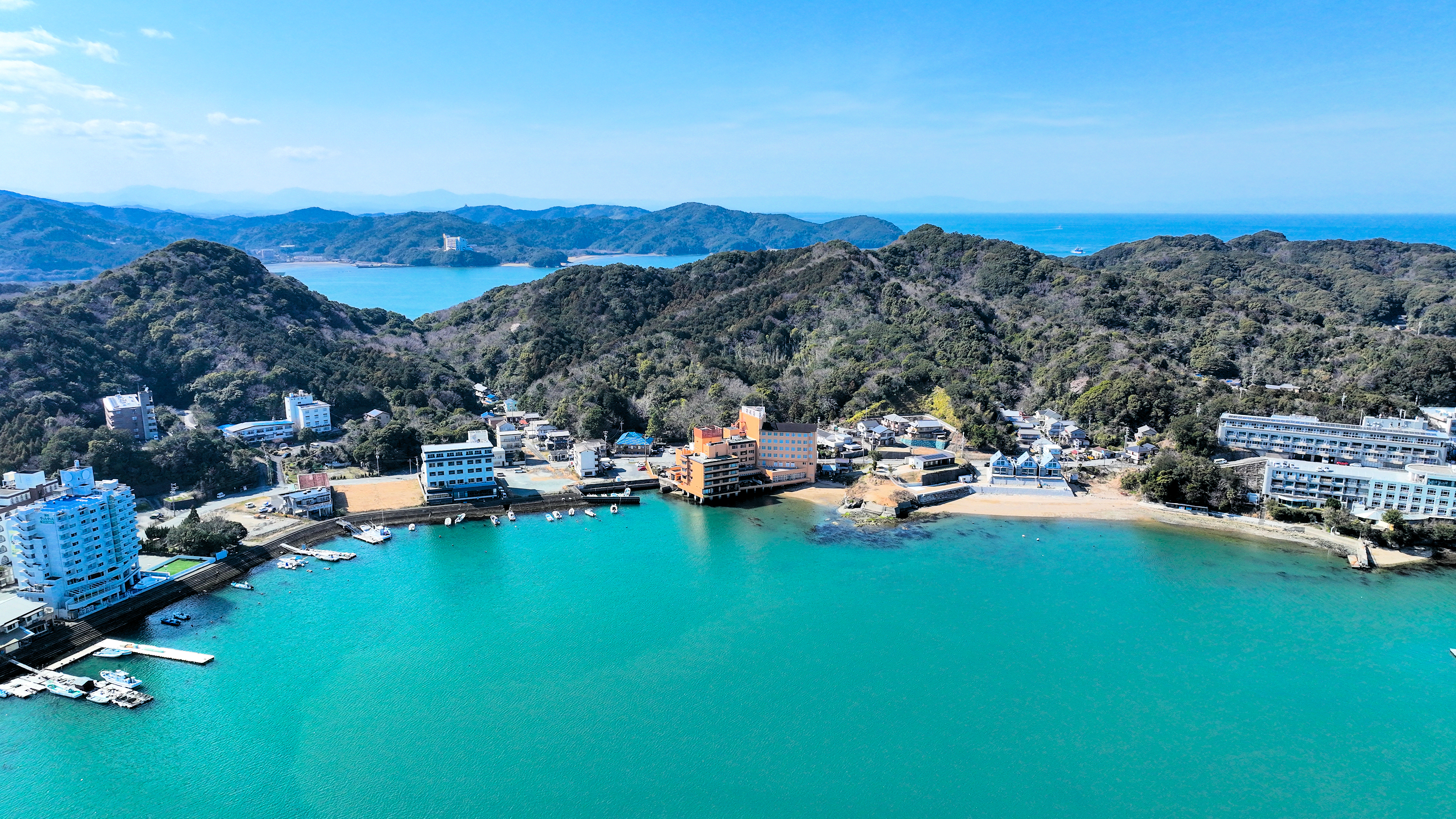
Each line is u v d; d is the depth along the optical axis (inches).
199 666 4579.2
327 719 4079.7
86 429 7775.6
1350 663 4739.2
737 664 4660.4
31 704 4163.4
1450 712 4266.7
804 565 6200.8
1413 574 6023.6
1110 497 7864.2
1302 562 6264.8
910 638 4997.5
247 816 3403.1
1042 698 4345.5
